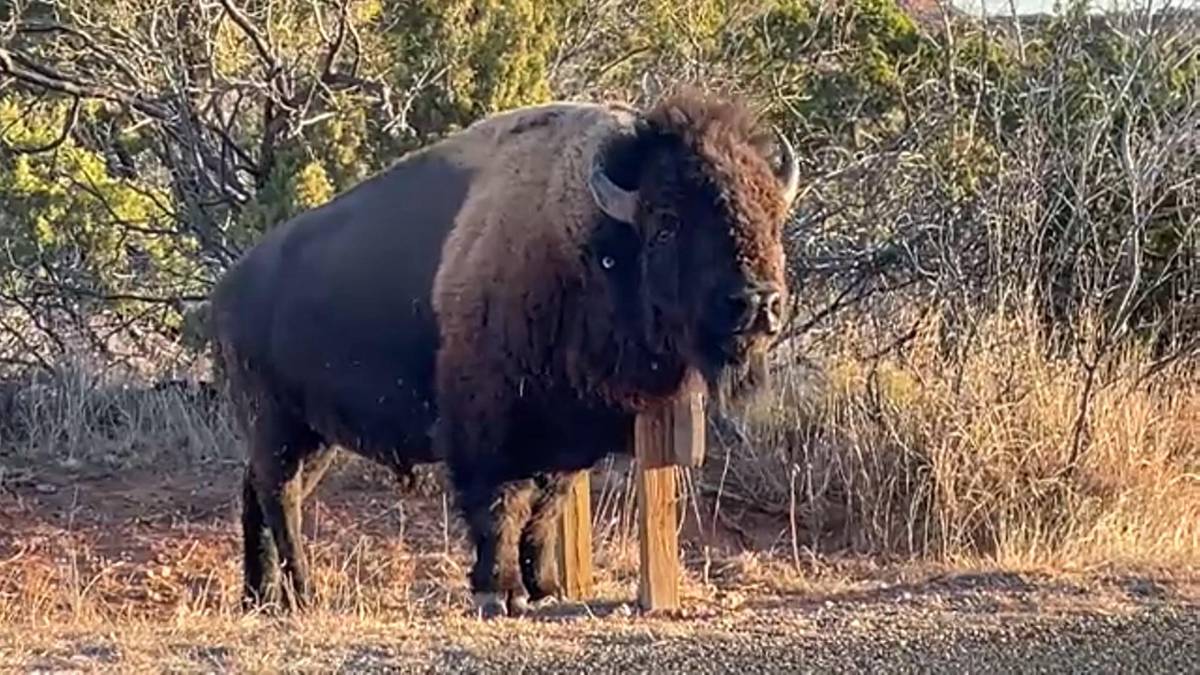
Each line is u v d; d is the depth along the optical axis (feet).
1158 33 68.74
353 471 62.49
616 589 48.75
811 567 53.21
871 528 55.77
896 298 67.10
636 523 53.06
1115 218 65.51
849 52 75.41
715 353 40.68
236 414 52.49
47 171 72.02
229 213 69.77
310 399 49.42
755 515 58.23
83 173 72.02
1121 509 53.78
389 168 49.75
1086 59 68.85
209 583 52.80
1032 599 42.14
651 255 41.09
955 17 76.28
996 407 56.54
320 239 49.52
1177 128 64.59
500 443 44.50
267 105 68.03
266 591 49.88
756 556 54.13
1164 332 67.21
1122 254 63.41
